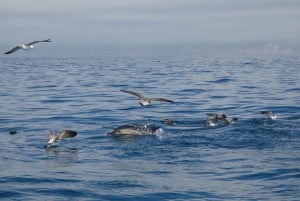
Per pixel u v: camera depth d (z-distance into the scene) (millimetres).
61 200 20016
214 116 36969
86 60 173875
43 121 38938
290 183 22031
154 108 45812
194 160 26156
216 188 21516
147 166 25078
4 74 89812
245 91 58531
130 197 20375
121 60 170750
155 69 103688
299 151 27859
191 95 55000
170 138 31625
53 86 65250
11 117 40875
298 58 184625
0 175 23391
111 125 37125
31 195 20578
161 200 20078
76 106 47062
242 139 31078
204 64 128125
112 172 23984
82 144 30172
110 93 56750
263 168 24422
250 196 20406
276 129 34188
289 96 53406
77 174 23641
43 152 28141
